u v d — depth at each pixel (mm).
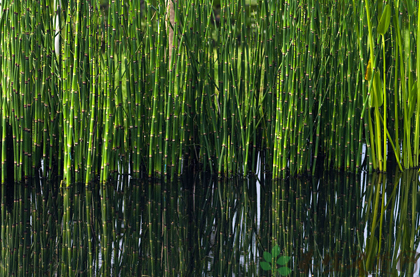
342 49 2365
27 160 2309
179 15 2213
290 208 2004
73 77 2133
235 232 1747
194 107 2473
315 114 2611
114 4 2092
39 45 2176
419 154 2611
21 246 1584
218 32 2312
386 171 2537
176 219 1876
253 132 2422
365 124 2441
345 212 1942
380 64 2469
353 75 2404
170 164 2402
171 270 1418
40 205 1989
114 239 1670
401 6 2330
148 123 2385
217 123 2445
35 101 2240
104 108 2211
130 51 2219
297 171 2477
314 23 2246
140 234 1720
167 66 2264
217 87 2355
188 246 1616
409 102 2438
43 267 1428
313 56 2328
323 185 2318
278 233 1733
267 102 2438
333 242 1634
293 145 2393
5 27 2123
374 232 1721
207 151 2494
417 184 2297
